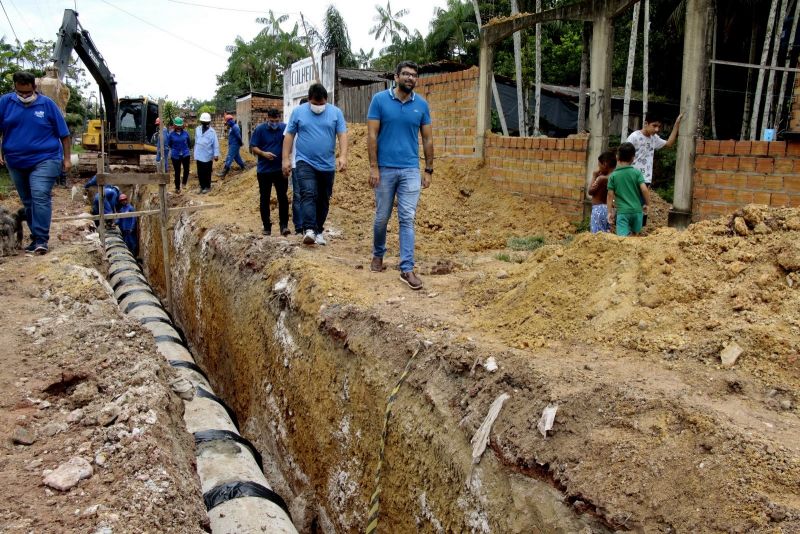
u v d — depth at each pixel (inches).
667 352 147.6
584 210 349.4
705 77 286.7
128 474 131.1
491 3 1114.7
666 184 572.4
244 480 175.8
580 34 986.1
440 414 152.6
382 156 242.8
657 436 116.0
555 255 194.4
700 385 131.3
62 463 134.3
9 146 310.0
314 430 212.4
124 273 390.3
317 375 214.5
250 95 956.0
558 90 776.3
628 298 167.8
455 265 280.2
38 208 314.0
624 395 126.6
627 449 115.7
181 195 559.2
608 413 124.9
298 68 776.3
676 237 179.0
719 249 172.2
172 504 124.8
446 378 159.6
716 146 282.8
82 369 178.1
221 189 562.6
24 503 121.0
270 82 2034.9
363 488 180.2
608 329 161.6
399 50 1471.5
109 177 400.2
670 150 586.9
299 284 246.2
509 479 128.5
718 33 768.9
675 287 164.7
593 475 114.6
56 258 305.4
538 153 376.5
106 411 152.5
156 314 318.3
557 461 120.7
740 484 101.0
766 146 267.0
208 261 379.9
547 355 153.3
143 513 119.0
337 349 207.3
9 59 1023.0
